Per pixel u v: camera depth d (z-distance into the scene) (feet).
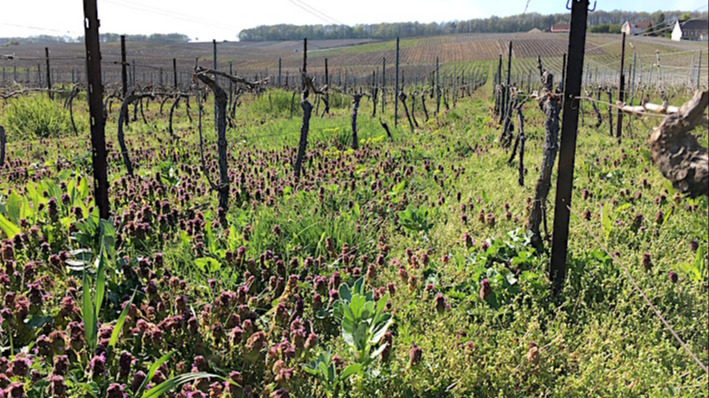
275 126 53.47
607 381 11.45
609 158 33.99
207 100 103.76
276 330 13.20
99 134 18.53
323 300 15.24
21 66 220.64
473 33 370.12
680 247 17.46
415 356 11.52
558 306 15.05
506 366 11.82
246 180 28.94
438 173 30.91
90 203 22.30
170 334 12.41
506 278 15.53
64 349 11.39
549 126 17.69
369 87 113.09
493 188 27.99
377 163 35.76
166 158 37.19
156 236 19.10
